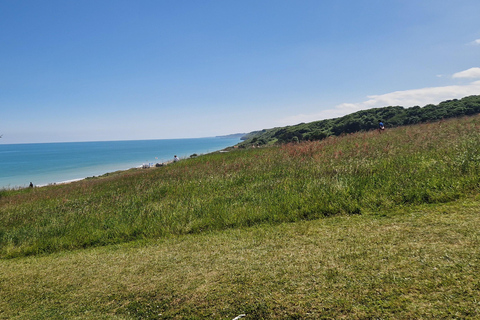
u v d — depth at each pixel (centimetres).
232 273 330
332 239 382
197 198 789
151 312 280
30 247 604
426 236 335
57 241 619
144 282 346
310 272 299
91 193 1230
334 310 232
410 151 803
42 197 1418
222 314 257
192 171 1170
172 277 347
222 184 894
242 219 555
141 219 673
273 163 1034
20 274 443
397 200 486
